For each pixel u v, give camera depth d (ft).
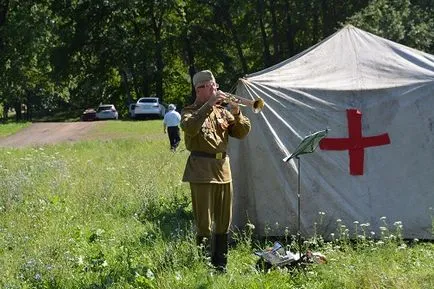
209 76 25.12
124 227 33.63
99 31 199.21
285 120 31.83
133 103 197.36
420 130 31.40
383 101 31.60
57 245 29.04
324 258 25.70
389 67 32.91
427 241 30.96
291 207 31.40
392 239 28.99
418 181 31.30
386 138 31.45
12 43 158.30
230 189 25.68
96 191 42.50
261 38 205.57
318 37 196.54
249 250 28.55
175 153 70.08
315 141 26.91
